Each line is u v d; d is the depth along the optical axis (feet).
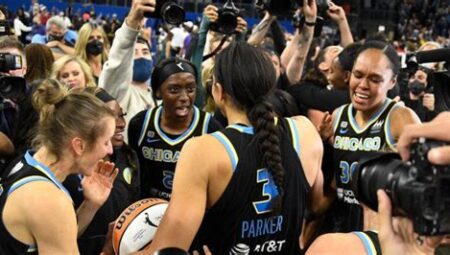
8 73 7.80
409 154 3.10
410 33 68.80
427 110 12.31
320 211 7.87
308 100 10.18
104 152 5.85
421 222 2.98
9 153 7.43
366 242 4.79
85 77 10.68
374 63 7.64
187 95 8.71
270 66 5.56
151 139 8.93
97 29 13.97
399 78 12.71
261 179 5.29
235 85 5.44
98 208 6.93
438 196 2.94
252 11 59.11
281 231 5.54
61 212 5.29
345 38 13.39
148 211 6.40
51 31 17.88
